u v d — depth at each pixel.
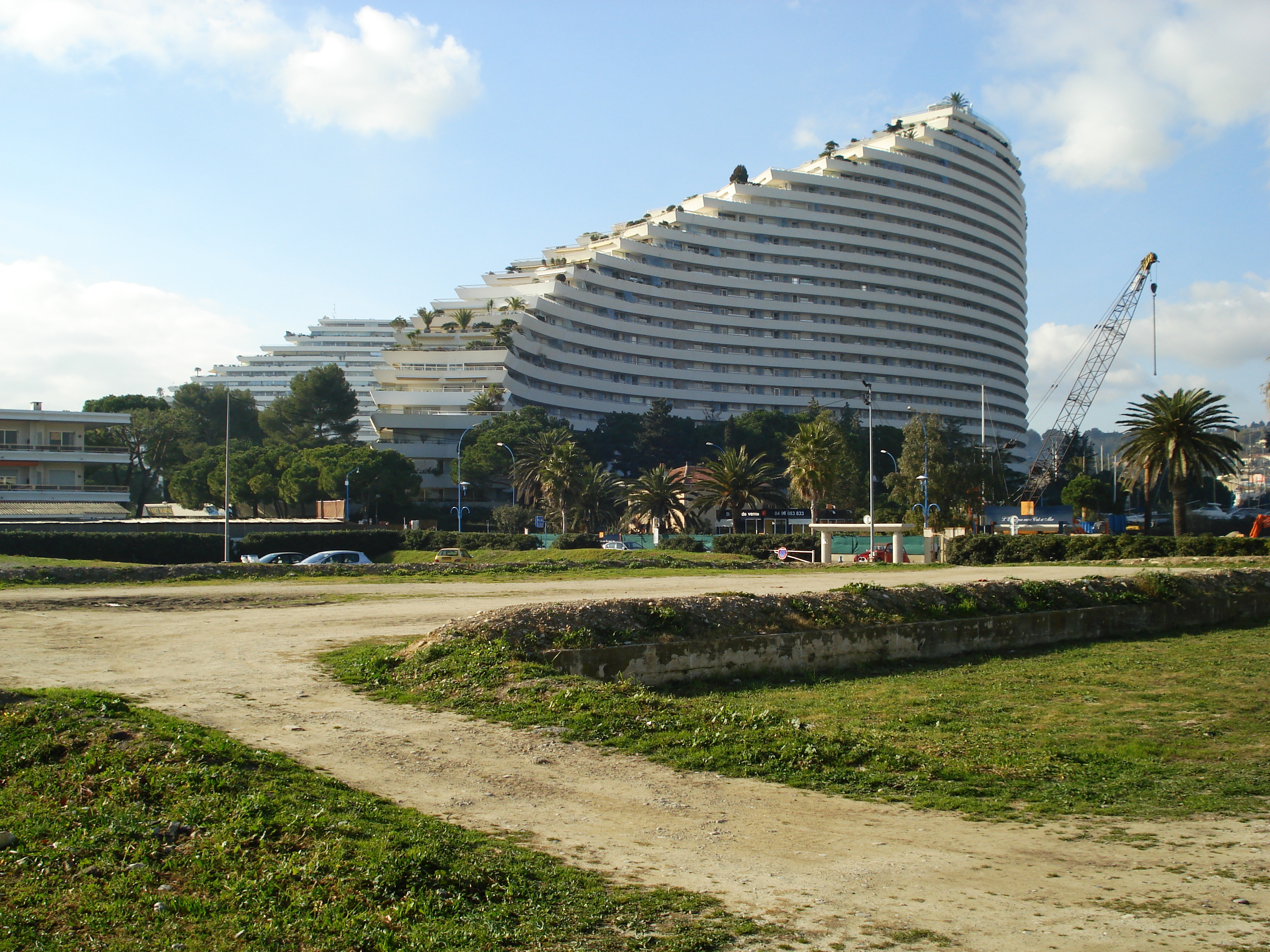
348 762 10.67
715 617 19.42
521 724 12.70
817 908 6.96
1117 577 29.56
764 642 19.09
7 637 20.08
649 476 81.94
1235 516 92.06
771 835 8.70
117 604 27.08
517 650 16.20
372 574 40.41
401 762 10.75
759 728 12.49
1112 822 9.38
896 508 94.25
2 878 6.74
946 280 173.38
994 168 182.75
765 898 7.14
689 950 6.16
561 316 145.00
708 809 9.47
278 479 102.69
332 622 23.23
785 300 162.12
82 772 8.89
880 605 22.41
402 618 24.19
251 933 6.06
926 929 6.59
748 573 45.84
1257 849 8.56
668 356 155.00
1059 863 8.10
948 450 88.44
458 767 10.67
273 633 21.06
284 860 7.19
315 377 127.38
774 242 162.38
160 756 9.42
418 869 7.19
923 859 8.14
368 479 97.19
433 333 141.75
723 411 158.62
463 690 14.35
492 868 7.42
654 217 174.12
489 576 41.09
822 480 68.50
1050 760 11.84
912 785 10.55
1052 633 24.67
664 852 8.16
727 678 18.52
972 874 7.78
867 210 166.25
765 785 10.42
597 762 11.15
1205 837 8.90
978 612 23.70
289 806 8.44
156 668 16.23
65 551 52.84
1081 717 14.90
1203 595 29.22
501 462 109.81
